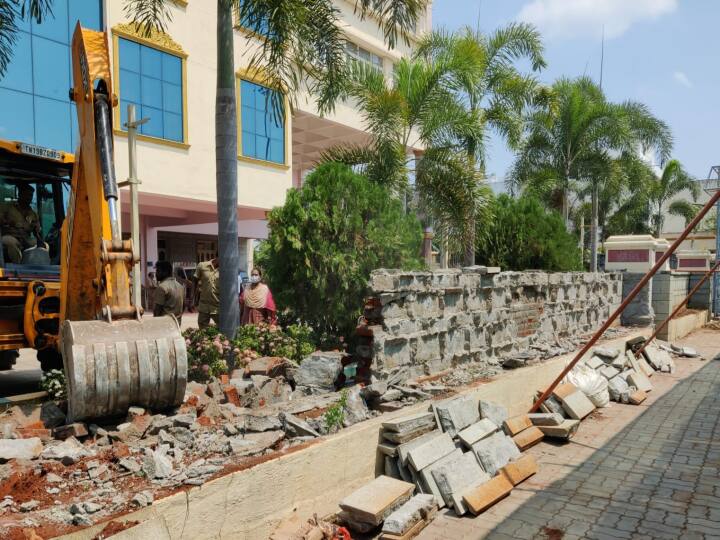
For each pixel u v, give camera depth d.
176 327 4.45
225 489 3.43
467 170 11.09
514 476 5.08
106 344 4.07
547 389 7.04
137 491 3.24
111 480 3.40
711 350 13.34
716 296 18.89
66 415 4.44
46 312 6.06
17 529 2.70
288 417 4.56
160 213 17.81
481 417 5.90
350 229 8.08
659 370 10.73
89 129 4.63
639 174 20.92
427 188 11.23
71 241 5.09
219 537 3.38
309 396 5.62
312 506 4.11
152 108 14.59
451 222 11.22
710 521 4.34
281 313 8.51
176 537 3.13
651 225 35.25
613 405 8.16
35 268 6.44
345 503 4.14
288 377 6.21
